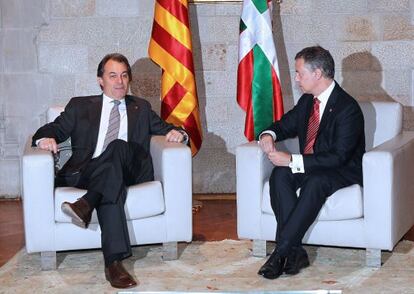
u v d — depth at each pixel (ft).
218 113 18.88
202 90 18.80
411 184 14.48
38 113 18.78
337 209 13.33
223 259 14.16
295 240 13.10
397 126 14.98
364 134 14.35
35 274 13.51
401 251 14.39
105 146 14.66
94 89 18.74
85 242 13.62
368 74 18.65
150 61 18.61
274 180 13.55
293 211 13.14
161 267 13.76
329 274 13.26
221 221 16.93
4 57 18.57
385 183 13.17
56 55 18.58
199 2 18.45
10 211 17.95
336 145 13.61
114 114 14.80
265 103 17.33
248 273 13.39
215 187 19.11
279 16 18.53
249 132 17.43
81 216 12.82
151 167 14.40
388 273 13.24
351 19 18.51
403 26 18.48
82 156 14.57
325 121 13.89
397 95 18.69
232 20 18.60
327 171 13.44
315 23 18.54
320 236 13.58
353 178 13.64
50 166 13.44
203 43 18.65
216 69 18.75
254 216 14.05
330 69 13.92
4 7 18.43
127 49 18.60
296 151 15.33
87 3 18.45
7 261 14.26
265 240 14.14
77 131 14.73
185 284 12.89
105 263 13.04
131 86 18.66
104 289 12.72
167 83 17.39
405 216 14.12
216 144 18.97
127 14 18.52
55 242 13.55
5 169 18.97
